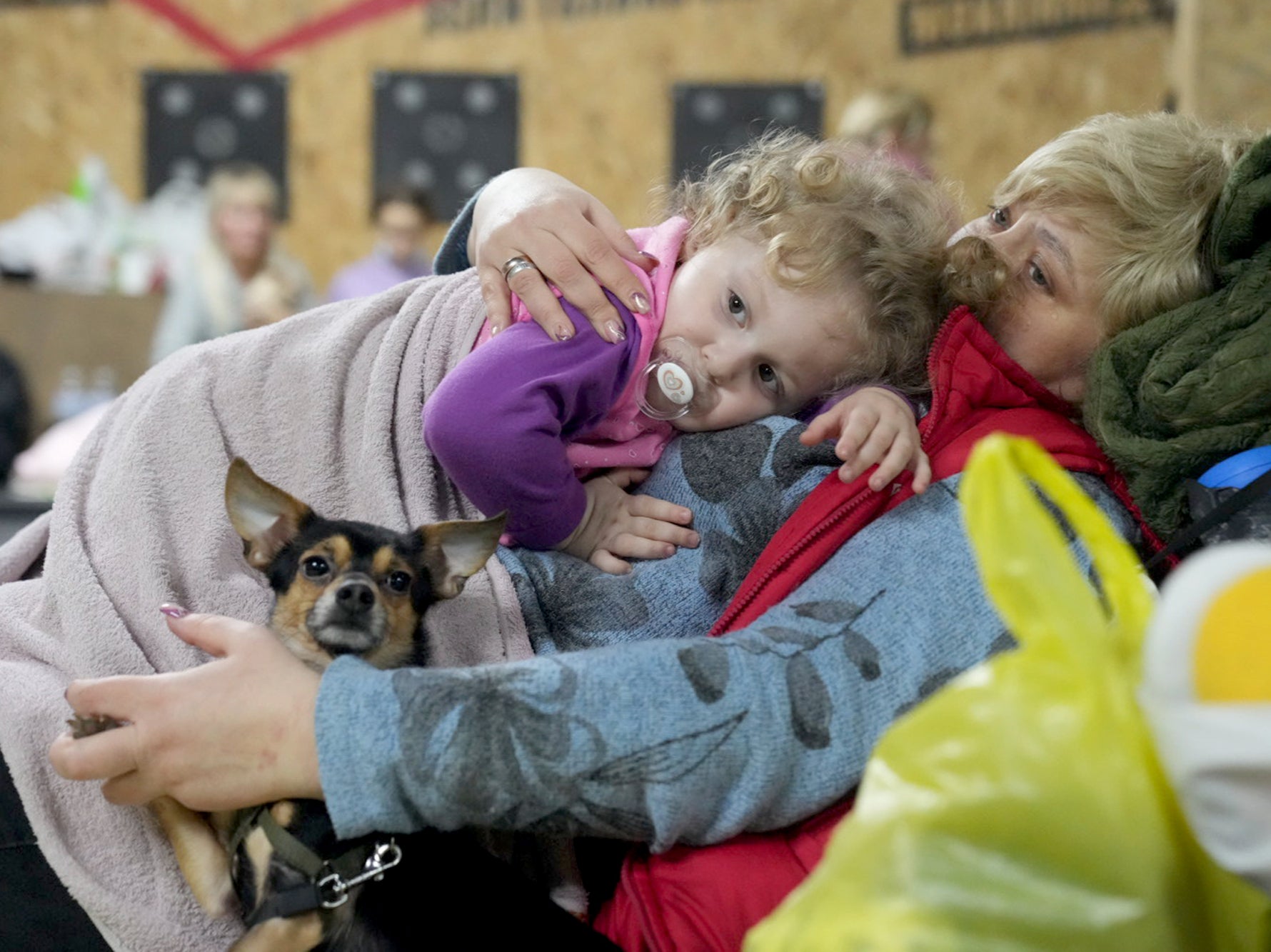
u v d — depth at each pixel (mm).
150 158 5500
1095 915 709
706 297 1272
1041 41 5281
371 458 1259
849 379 1304
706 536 1233
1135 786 722
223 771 960
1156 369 1170
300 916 982
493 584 1212
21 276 4383
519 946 975
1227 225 1176
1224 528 1116
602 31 5449
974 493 763
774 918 749
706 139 5449
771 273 1249
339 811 936
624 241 1308
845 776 999
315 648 1063
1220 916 750
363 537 1095
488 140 5496
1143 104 5250
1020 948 704
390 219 4844
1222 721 651
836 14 5371
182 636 1016
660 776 963
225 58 5484
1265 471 1149
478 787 944
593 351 1230
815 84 5395
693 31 5426
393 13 5457
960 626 1042
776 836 1049
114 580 1177
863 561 1097
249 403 1292
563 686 972
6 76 5457
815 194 1286
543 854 1141
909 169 1436
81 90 5484
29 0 5418
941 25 5332
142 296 4109
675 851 1041
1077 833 717
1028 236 1263
